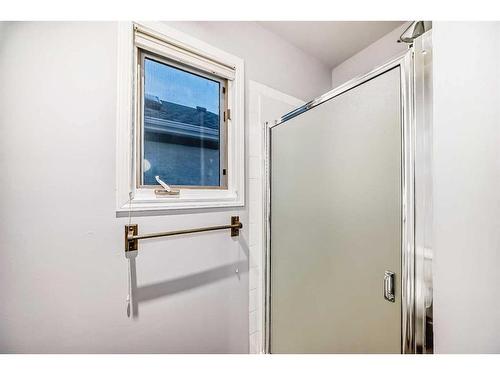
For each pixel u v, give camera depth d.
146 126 0.97
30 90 0.68
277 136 1.16
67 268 0.73
